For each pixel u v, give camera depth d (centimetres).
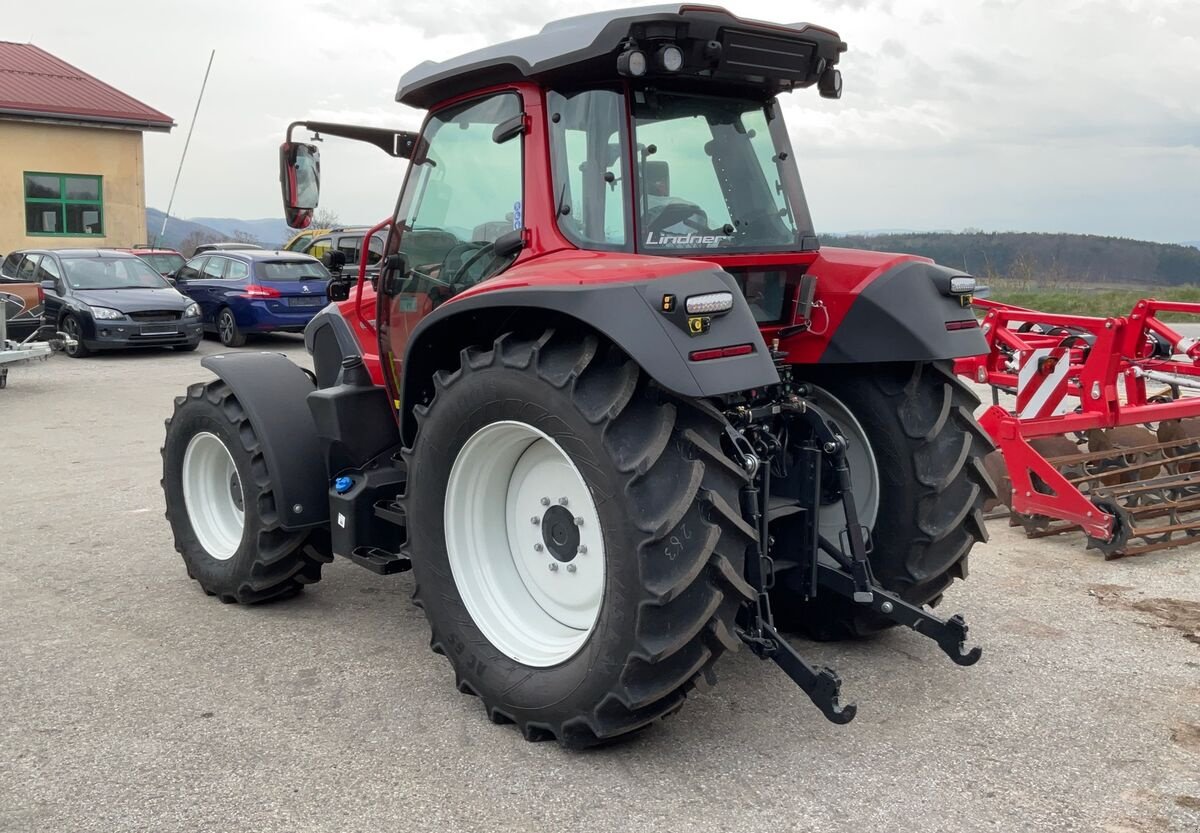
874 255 370
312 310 1636
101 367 1350
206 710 342
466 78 354
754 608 309
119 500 639
